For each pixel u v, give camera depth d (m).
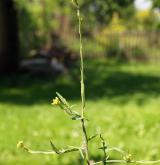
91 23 28.34
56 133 9.76
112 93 15.09
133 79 18.50
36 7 25.95
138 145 8.76
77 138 9.38
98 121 10.78
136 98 14.10
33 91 15.61
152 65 24.08
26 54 23.27
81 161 7.62
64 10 26.12
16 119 11.18
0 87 16.39
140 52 25.48
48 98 14.29
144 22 32.44
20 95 14.82
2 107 12.67
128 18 30.92
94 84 17.12
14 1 20.12
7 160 7.88
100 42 25.62
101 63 23.59
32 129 10.20
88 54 25.30
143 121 10.69
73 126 10.33
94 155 7.90
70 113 2.00
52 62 18.98
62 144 8.96
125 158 2.03
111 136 9.46
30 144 8.93
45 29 25.53
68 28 25.53
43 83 17.27
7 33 19.47
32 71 18.80
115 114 11.62
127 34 25.66
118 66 22.89
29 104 13.24
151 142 8.96
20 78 18.20
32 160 7.83
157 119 10.92
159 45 25.41
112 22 29.05
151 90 15.72
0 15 19.45
